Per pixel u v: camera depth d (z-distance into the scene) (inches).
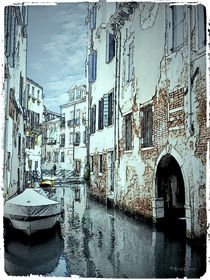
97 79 573.6
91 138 609.3
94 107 590.6
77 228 328.5
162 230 301.0
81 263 215.5
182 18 278.5
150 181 328.2
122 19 418.6
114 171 446.6
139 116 360.2
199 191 234.5
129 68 410.0
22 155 575.2
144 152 344.2
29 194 313.3
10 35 354.9
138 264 210.4
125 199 403.5
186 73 255.4
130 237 282.7
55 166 1226.0
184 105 259.4
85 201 545.0
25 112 584.1
